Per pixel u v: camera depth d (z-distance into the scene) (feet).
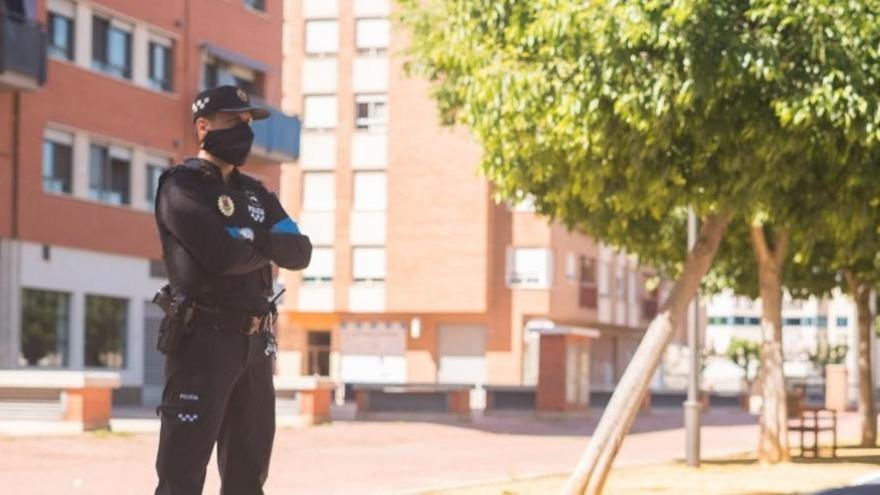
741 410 193.57
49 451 72.59
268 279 20.97
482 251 225.35
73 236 134.21
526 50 53.26
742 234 79.92
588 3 47.50
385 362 231.91
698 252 51.62
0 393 87.81
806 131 48.42
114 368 141.08
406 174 229.66
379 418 127.95
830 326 395.96
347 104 233.96
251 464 20.93
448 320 230.07
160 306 20.27
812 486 58.49
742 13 48.32
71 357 134.00
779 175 50.37
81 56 136.46
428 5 81.87
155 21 147.43
